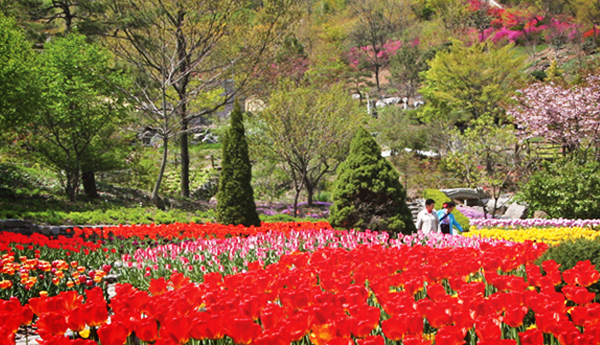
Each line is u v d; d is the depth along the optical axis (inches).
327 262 177.3
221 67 929.5
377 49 2447.1
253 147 866.8
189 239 399.9
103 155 717.3
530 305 126.3
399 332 104.9
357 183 430.0
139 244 391.2
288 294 125.9
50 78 653.9
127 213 642.2
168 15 825.5
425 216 386.0
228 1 834.2
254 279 154.0
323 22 2760.8
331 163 1011.3
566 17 2362.2
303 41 1993.1
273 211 908.0
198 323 104.3
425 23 2549.2
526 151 958.4
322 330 102.0
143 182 910.4
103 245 391.9
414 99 2053.4
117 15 867.4
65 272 261.6
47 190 695.7
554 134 920.9
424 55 1999.3
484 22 2406.5
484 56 1418.6
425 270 163.3
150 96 941.8
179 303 122.9
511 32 2437.3
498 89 1411.2
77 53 682.2
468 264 177.8
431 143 1337.4
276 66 1090.7
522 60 1441.9
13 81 539.2
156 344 98.1
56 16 1031.6
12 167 741.9
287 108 802.8
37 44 1013.8
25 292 217.0
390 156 1375.5
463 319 111.6
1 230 450.6
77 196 700.0
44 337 110.6
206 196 1058.1
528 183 723.4
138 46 874.8
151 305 123.3
